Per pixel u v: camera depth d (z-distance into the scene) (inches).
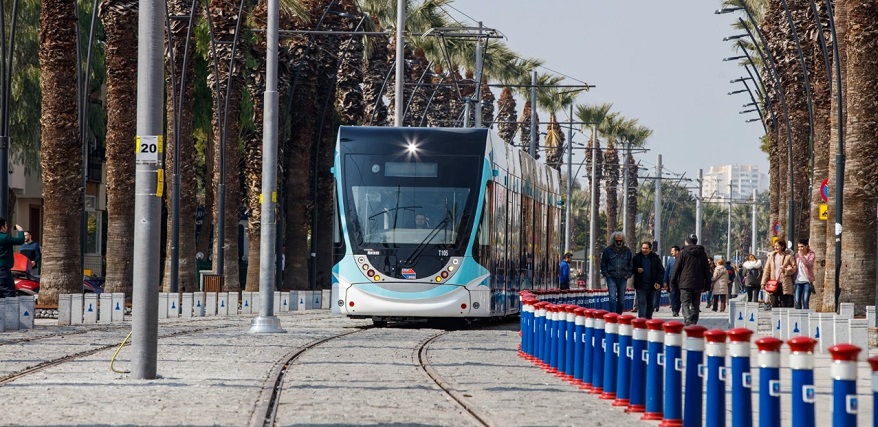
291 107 3602.4
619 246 2250.2
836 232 2346.2
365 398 1002.7
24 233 2674.7
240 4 3196.4
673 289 2947.8
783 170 3944.4
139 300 1148.5
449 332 2007.9
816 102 2844.5
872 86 2112.5
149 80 1155.3
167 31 3115.2
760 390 691.4
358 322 2341.3
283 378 1174.3
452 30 3560.5
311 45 3585.1
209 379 1151.0
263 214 1923.0
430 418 880.3
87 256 4808.1
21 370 1246.9
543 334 1395.2
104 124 3937.0
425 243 2018.9
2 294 2097.7
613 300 2252.7
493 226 2090.3
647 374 899.4
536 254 2657.5
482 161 2050.9
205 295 2706.7
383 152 2055.9
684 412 818.2
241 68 3284.9
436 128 2081.7
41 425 821.9
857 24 2112.5
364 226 2033.7
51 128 2368.4
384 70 4581.7
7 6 3361.2
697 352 815.1
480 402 994.1
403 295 2010.3
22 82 3326.8
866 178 2117.4
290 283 3609.7
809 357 652.7
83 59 3629.4
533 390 1097.4
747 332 731.4
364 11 4399.6
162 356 1419.8
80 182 2404.0
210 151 4008.4
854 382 616.7
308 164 3639.3
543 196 2790.4
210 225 4138.8
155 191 1155.3
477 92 4175.7
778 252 2455.7
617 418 901.2
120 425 824.9
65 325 2135.8
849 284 2128.4
